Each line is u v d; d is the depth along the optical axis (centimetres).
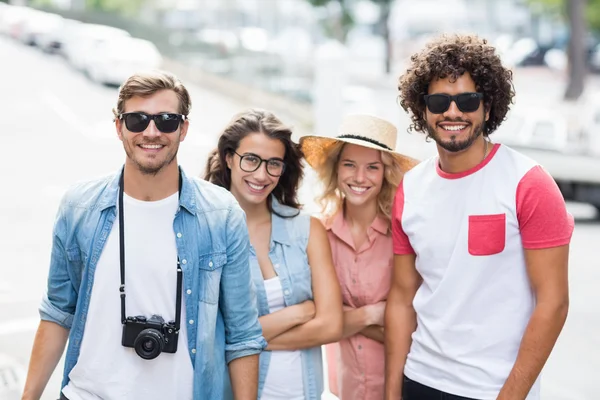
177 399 263
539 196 269
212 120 2083
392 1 3234
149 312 261
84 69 2709
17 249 913
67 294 275
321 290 330
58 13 3978
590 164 1144
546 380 562
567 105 2292
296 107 2127
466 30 308
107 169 1498
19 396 482
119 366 262
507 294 278
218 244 270
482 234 276
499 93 283
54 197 1240
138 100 256
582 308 736
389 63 3284
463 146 278
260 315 323
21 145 1728
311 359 329
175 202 265
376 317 341
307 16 3991
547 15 3744
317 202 364
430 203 290
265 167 321
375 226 347
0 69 2814
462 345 282
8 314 666
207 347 267
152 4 3800
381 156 339
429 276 292
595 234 1082
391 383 313
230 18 3781
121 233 262
